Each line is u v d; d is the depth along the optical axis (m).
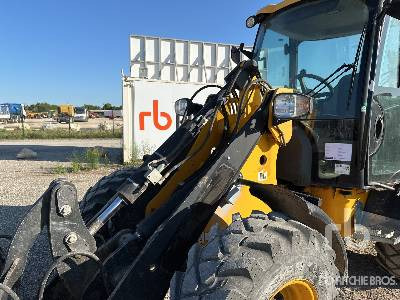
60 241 2.29
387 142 3.15
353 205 3.19
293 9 3.47
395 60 3.08
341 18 3.12
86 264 2.32
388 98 3.08
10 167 10.86
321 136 3.03
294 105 2.50
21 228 2.22
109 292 2.33
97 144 18.42
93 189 3.62
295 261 2.09
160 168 2.67
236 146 2.59
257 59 3.77
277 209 2.69
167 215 2.53
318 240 2.32
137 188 2.61
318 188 3.16
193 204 2.45
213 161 2.63
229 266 1.98
